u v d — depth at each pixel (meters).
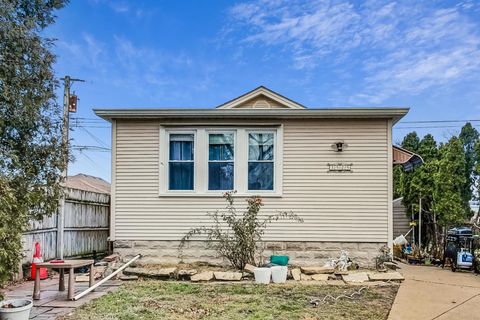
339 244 8.07
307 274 7.46
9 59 4.89
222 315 5.00
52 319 4.91
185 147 8.46
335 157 8.22
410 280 7.14
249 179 8.34
